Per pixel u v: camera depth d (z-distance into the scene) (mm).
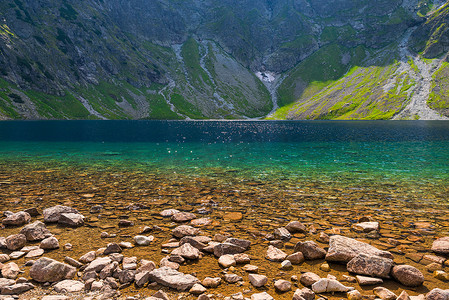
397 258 8648
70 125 112500
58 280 7395
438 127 106188
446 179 21516
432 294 6371
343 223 11969
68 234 10688
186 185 19375
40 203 14789
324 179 21484
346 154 37031
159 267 8172
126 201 15297
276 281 7230
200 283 7250
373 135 72375
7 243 9383
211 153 37938
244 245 9562
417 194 17016
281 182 20438
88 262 8430
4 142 50688
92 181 20500
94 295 6715
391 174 23531
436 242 9375
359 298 6539
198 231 10734
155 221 12195
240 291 6906
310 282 7188
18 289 6820
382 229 11234
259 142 55719
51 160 30969
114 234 10641
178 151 40156
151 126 120312
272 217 12789
